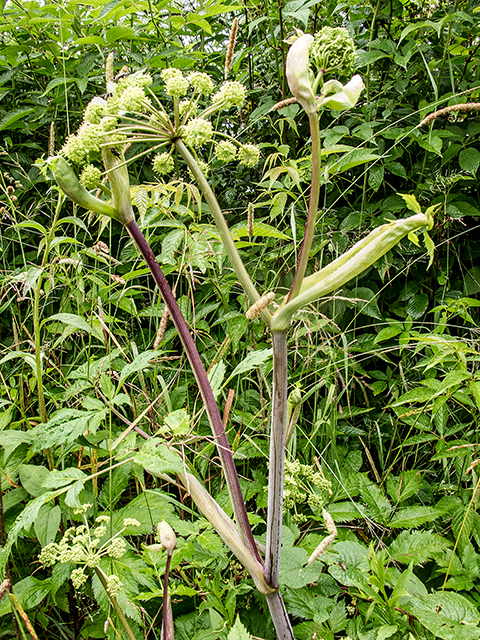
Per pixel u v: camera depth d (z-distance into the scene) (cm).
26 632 128
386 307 252
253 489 161
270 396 180
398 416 177
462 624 111
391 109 224
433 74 245
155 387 178
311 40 71
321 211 226
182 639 127
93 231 242
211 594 124
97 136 79
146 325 249
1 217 221
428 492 184
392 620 115
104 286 173
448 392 164
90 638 142
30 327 221
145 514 132
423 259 234
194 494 97
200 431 174
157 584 127
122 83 84
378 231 78
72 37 261
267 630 131
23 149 280
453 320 240
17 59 264
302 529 168
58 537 139
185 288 232
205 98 258
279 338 82
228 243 82
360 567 129
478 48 234
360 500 178
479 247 242
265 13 249
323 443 196
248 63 259
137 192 130
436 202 224
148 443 91
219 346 199
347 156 171
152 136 80
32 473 131
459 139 225
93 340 215
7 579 99
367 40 251
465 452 162
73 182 81
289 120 209
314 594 133
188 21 233
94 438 140
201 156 239
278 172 148
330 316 232
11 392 171
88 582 141
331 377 203
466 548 136
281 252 216
